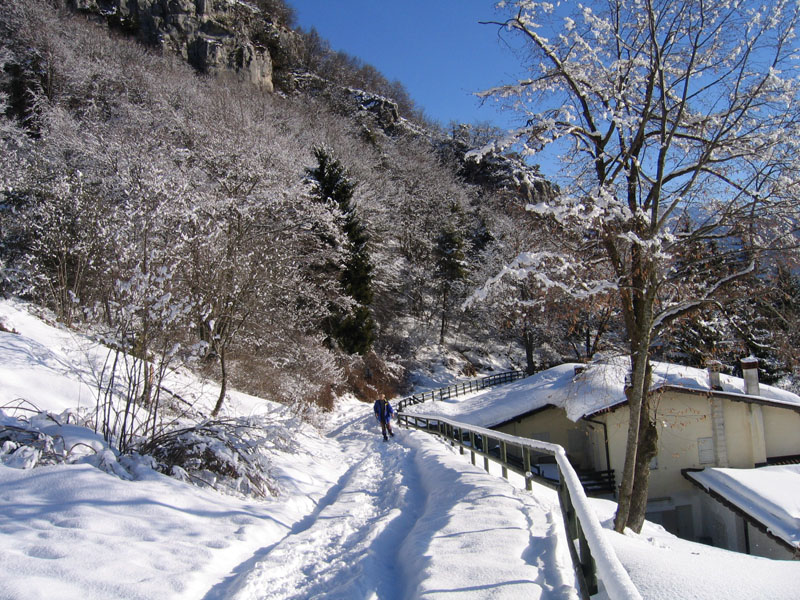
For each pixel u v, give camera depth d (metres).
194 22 67.75
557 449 5.15
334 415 26.16
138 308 6.85
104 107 31.00
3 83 30.39
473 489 6.66
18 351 10.11
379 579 3.86
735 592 3.33
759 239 8.11
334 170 30.39
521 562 3.72
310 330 25.34
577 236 8.50
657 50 8.08
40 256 15.46
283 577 3.87
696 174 7.81
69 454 5.86
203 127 26.25
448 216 47.09
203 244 11.78
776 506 11.90
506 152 9.40
